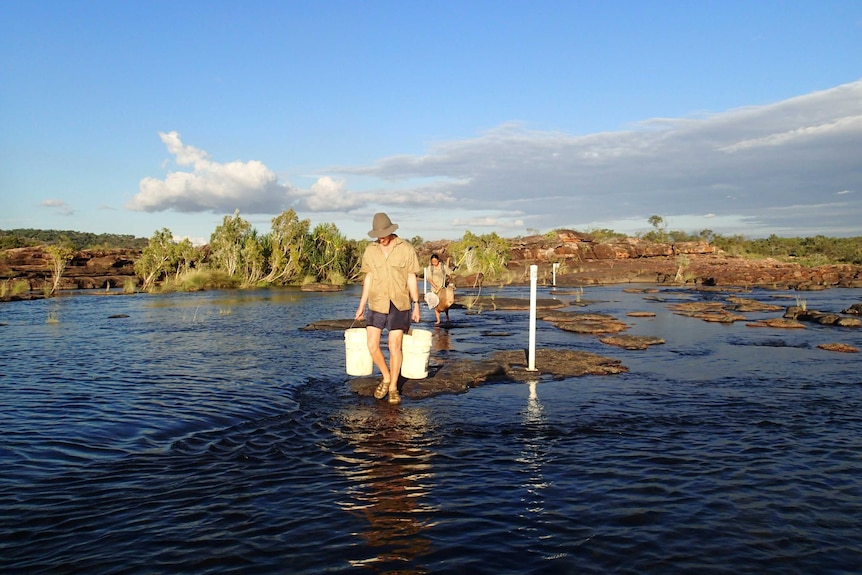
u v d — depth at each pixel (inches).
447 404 284.8
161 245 1615.4
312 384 329.1
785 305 953.5
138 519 159.2
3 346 488.1
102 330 607.8
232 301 1061.8
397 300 288.7
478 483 184.7
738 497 174.6
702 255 2263.8
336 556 139.5
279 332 580.1
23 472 194.4
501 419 257.6
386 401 289.6
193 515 161.6
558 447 219.9
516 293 1266.0
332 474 192.4
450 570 133.4
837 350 463.2
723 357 430.9
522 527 154.9
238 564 135.8
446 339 530.9
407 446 220.8
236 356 427.8
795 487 182.2
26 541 146.9
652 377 354.0
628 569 134.1
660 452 214.5
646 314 753.0
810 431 241.1
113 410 272.2
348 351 321.4
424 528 154.0
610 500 172.2
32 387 321.7
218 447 220.4
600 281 1668.3
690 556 140.1
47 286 1421.0
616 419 258.1
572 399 295.7
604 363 388.8
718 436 234.2
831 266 1856.5
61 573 131.8
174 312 835.4
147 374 358.9
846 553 141.9
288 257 1739.7
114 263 1818.4
